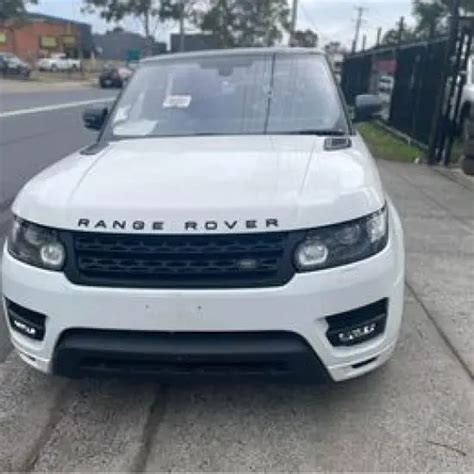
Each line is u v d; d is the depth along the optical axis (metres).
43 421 3.08
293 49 4.63
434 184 9.20
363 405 3.18
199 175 2.96
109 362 2.80
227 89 4.28
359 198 2.85
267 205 2.66
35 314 2.89
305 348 2.69
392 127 16.19
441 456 2.79
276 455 2.82
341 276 2.71
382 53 19.06
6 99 24.61
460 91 10.84
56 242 2.77
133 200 2.74
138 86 4.45
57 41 76.38
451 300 4.55
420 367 3.55
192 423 3.05
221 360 2.68
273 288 2.62
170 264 2.64
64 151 11.46
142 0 59.06
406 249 5.82
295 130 3.94
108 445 2.90
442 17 41.47
